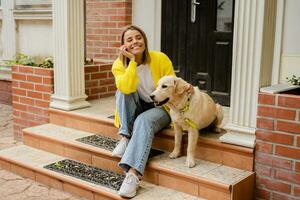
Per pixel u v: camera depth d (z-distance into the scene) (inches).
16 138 194.2
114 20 203.2
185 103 120.4
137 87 132.6
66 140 152.3
